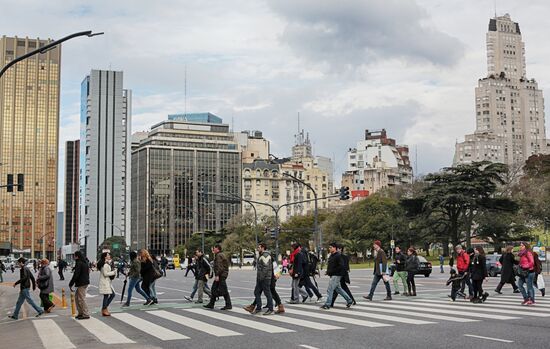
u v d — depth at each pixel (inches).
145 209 7396.7
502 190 3991.1
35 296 1205.7
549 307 752.3
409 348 446.3
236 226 4884.4
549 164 4562.0
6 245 4933.6
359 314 697.0
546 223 3614.7
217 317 703.1
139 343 509.4
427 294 1037.2
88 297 1133.1
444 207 3385.8
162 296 1119.0
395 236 3863.2
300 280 874.1
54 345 517.0
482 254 840.9
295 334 537.6
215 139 7839.6
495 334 509.7
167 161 7485.2
